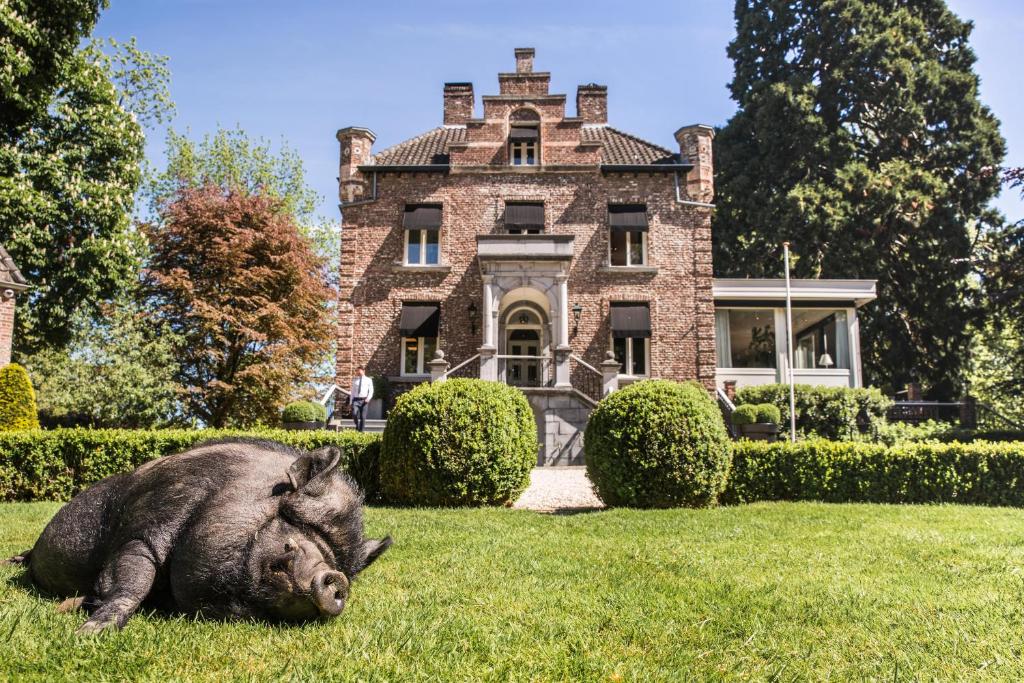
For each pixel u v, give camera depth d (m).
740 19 36.81
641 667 3.16
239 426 22.81
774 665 3.26
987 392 33.00
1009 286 28.69
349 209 23.14
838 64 32.16
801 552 6.17
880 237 30.53
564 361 19.22
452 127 25.91
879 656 3.43
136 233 21.28
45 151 19.81
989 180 29.75
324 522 3.41
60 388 18.08
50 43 19.03
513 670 3.05
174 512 3.57
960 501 10.09
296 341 22.11
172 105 27.62
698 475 9.35
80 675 2.83
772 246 30.00
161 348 18.92
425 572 5.19
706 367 22.25
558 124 23.61
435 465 9.66
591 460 9.83
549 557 5.87
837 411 20.67
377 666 3.00
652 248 22.97
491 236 20.89
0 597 4.01
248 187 33.97
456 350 22.39
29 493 10.17
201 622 3.42
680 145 23.86
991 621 4.04
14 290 17.70
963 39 32.75
